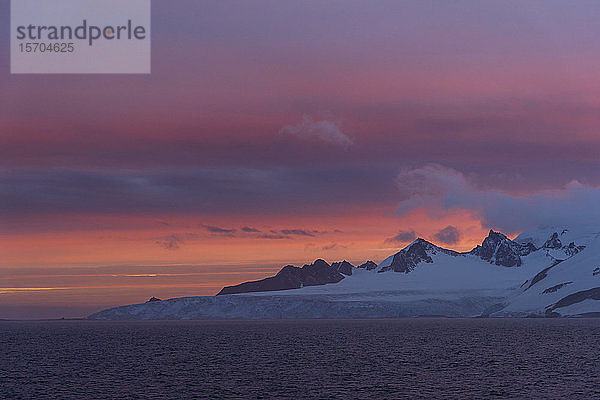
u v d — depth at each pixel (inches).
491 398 3720.5
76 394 3895.2
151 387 4148.6
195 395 3850.9
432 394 3848.4
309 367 5246.1
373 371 4945.9
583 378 4507.9
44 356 6427.2
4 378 4626.0
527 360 5772.6
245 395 3843.5
